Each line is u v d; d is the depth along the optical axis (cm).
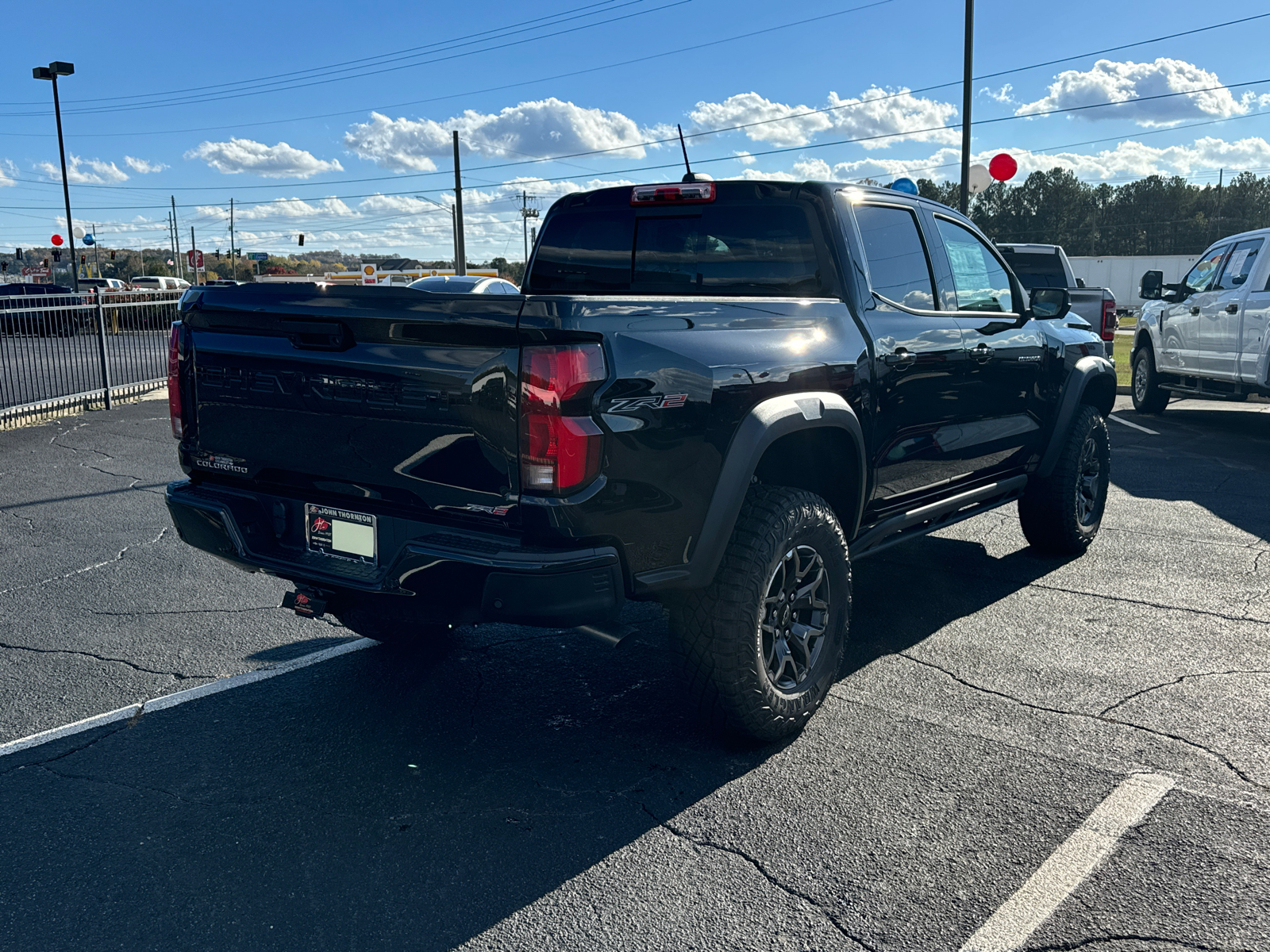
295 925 243
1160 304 1223
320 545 325
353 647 439
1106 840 277
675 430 289
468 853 275
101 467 868
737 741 340
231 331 332
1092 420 558
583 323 269
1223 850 272
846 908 248
